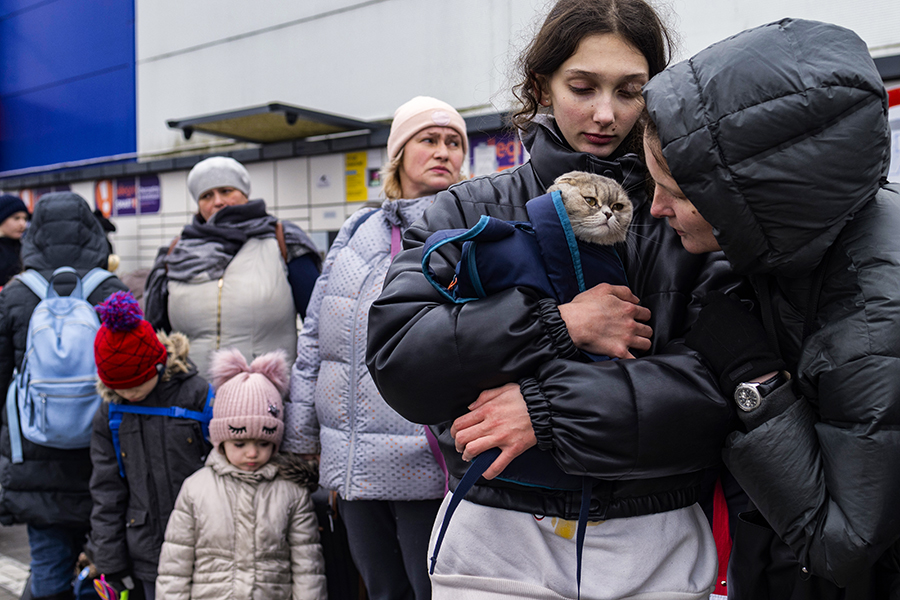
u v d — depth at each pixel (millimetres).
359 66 5422
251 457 2268
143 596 2469
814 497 978
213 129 5406
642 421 1044
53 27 7871
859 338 926
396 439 2002
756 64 934
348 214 5508
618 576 1168
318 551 2305
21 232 4586
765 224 960
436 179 2316
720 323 1105
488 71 4738
